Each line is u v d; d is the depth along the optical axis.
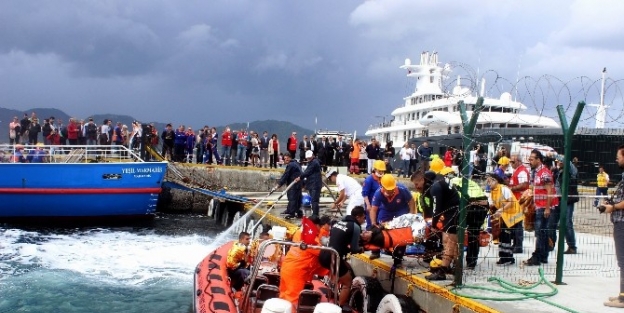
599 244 11.21
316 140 27.55
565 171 7.61
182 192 24.34
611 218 6.78
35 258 13.98
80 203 18.59
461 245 7.25
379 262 8.91
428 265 8.55
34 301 10.52
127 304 10.46
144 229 18.97
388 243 7.82
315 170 14.77
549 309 6.37
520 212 8.81
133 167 18.95
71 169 18.41
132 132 25.03
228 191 24.59
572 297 6.92
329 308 6.08
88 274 12.55
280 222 15.55
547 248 8.79
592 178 18.27
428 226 8.07
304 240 7.57
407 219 8.15
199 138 26.88
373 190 10.19
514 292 7.02
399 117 36.31
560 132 21.45
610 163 18.23
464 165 7.31
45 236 17.03
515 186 9.58
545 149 14.50
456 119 28.38
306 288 8.05
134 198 19.06
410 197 9.02
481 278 7.78
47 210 18.45
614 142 18.20
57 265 13.30
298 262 7.43
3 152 19.30
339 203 12.38
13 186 18.03
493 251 9.89
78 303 10.47
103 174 18.67
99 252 14.88
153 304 10.48
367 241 7.82
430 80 35.12
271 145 27.28
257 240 9.59
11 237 16.67
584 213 14.61
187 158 26.62
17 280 11.89
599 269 8.59
